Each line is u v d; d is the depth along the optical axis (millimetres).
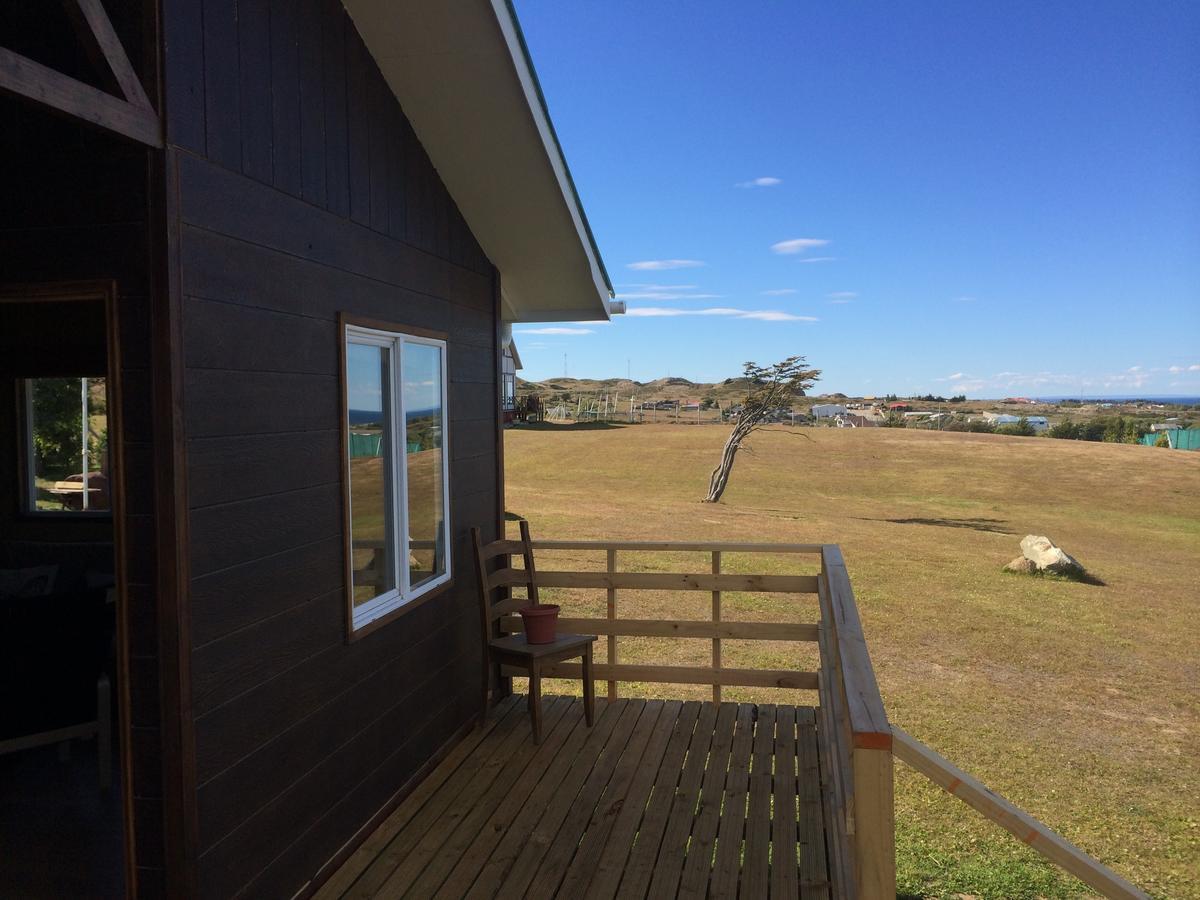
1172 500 24516
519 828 3766
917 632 9906
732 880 3348
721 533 15719
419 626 4344
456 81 3980
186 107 2498
